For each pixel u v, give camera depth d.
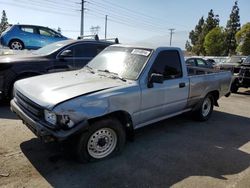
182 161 4.10
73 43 7.19
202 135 5.34
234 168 3.97
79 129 3.39
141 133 5.24
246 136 5.45
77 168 3.66
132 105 4.10
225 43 63.19
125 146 4.52
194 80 5.47
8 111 6.04
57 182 3.33
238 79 10.99
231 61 16.06
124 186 3.33
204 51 69.00
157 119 4.84
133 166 3.83
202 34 71.06
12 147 4.17
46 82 4.07
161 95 4.64
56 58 6.89
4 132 4.75
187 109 5.63
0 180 3.28
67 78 4.30
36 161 3.78
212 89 6.18
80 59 7.26
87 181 3.39
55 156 3.94
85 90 3.70
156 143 4.75
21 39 12.70
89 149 3.75
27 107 3.77
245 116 7.14
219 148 4.71
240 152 4.58
